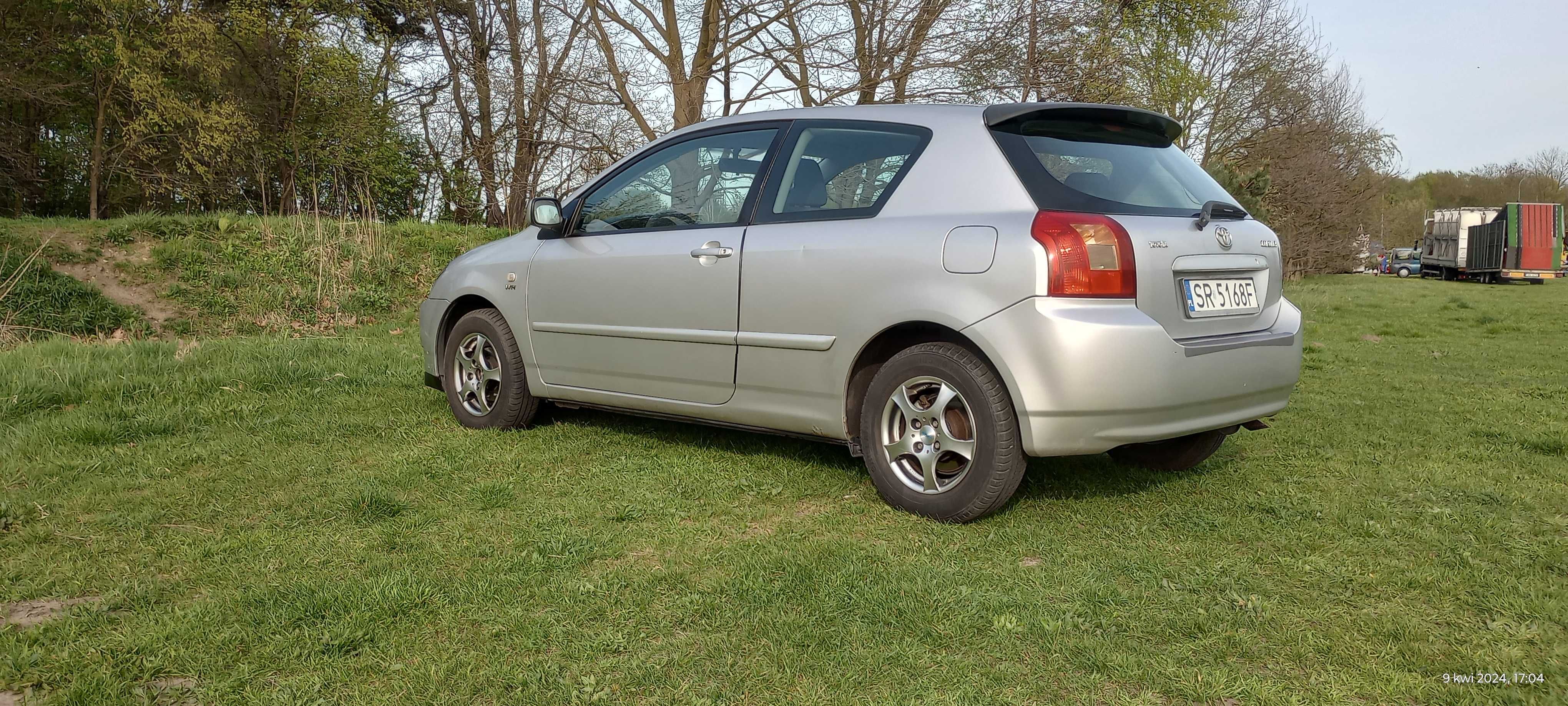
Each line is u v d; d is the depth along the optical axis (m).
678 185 4.22
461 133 21.53
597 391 4.39
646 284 4.10
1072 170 3.29
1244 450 4.46
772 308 3.66
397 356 6.86
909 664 2.23
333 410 5.18
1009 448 3.13
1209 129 24.83
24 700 2.08
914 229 3.31
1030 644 2.33
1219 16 19.11
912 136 3.52
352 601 2.57
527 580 2.75
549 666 2.22
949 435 3.26
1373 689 2.09
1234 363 3.29
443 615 2.52
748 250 3.76
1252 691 2.08
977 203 3.23
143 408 5.06
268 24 19.78
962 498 3.22
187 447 4.39
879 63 14.02
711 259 3.87
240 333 10.29
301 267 11.81
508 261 4.75
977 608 2.52
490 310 4.86
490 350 4.85
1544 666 2.17
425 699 2.08
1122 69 15.23
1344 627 2.41
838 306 3.45
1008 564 2.88
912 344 3.49
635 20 16.52
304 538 3.15
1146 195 3.34
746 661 2.25
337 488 3.71
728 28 15.02
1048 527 3.24
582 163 17.28
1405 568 2.81
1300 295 18.22
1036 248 3.00
